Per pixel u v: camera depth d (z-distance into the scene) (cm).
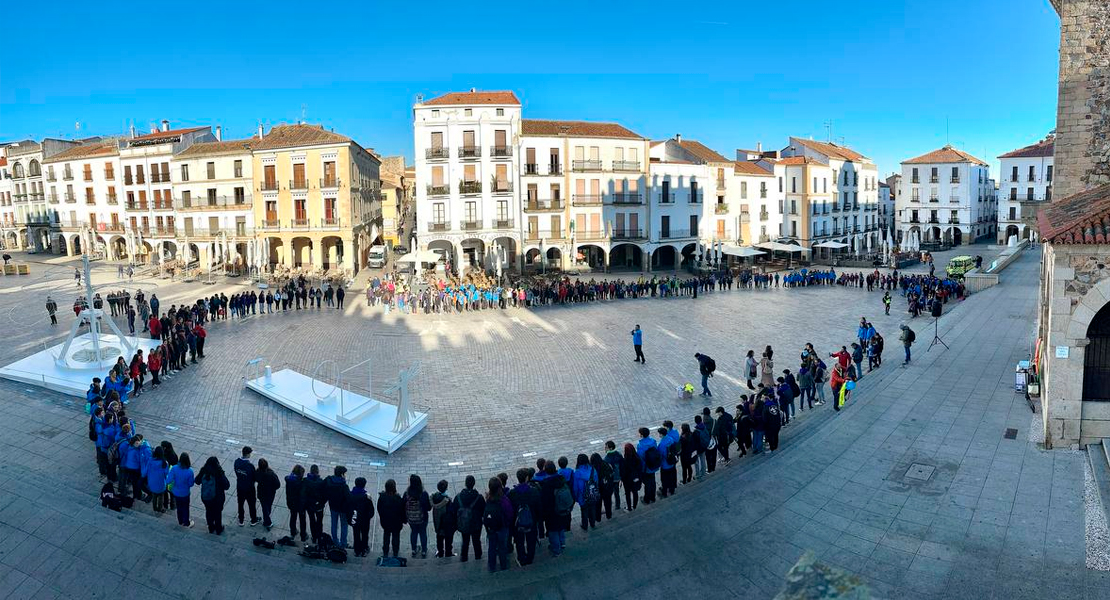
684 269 6294
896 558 1057
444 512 1088
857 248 8406
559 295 3928
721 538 1145
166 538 1143
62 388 2014
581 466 1176
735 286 4859
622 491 1405
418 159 5412
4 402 1919
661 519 1221
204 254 5697
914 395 1914
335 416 1784
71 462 1514
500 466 1545
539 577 1048
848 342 2805
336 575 1054
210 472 1159
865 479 1356
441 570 1076
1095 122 1725
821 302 3978
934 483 1320
